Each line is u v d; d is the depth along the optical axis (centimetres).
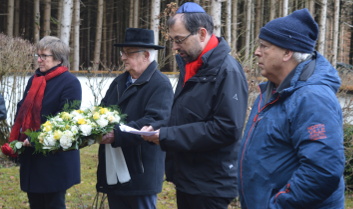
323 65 222
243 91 295
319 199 204
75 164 392
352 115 611
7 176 664
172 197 593
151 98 342
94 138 329
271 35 226
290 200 206
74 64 1485
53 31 1892
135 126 332
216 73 292
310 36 226
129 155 343
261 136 223
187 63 313
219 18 943
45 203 392
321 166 200
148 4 2153
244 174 229
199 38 301
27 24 2184
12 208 538
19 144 367
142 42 346
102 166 354
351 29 2661
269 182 218
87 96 852
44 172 378
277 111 221
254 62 664
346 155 597
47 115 380
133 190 344
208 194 295
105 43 2153
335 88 220
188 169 301
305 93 212
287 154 217
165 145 293
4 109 412
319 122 205
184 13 302
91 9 2277
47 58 387
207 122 290
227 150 296
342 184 223
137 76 354
